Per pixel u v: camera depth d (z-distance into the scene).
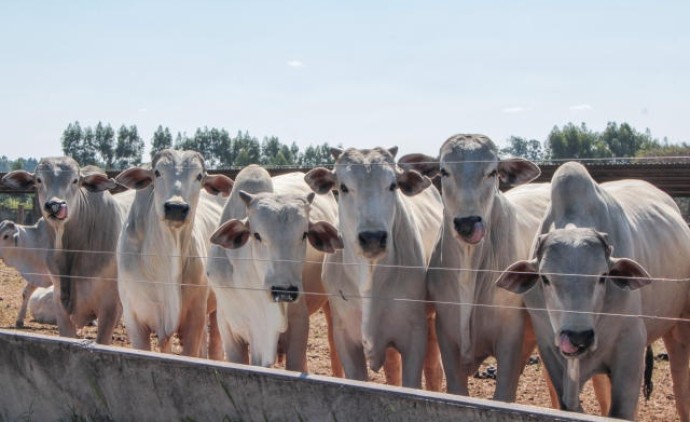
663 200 7.40
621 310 5.74
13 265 12.22
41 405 5.82
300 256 6.29
